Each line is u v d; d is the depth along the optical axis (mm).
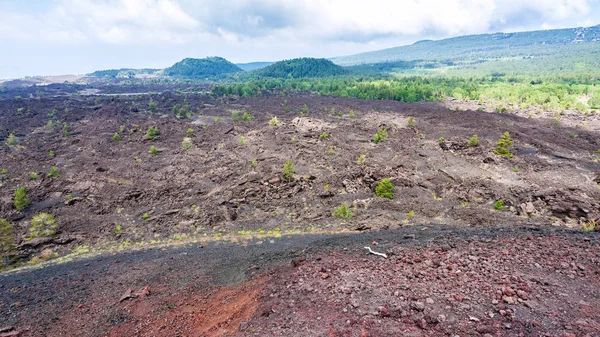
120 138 103688
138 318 22703
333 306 17047
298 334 15039
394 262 22625
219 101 188500
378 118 131375
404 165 74625
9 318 24688
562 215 52875
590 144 96125
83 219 55938
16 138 107875
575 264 19156
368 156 81438
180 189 66750
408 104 173125
